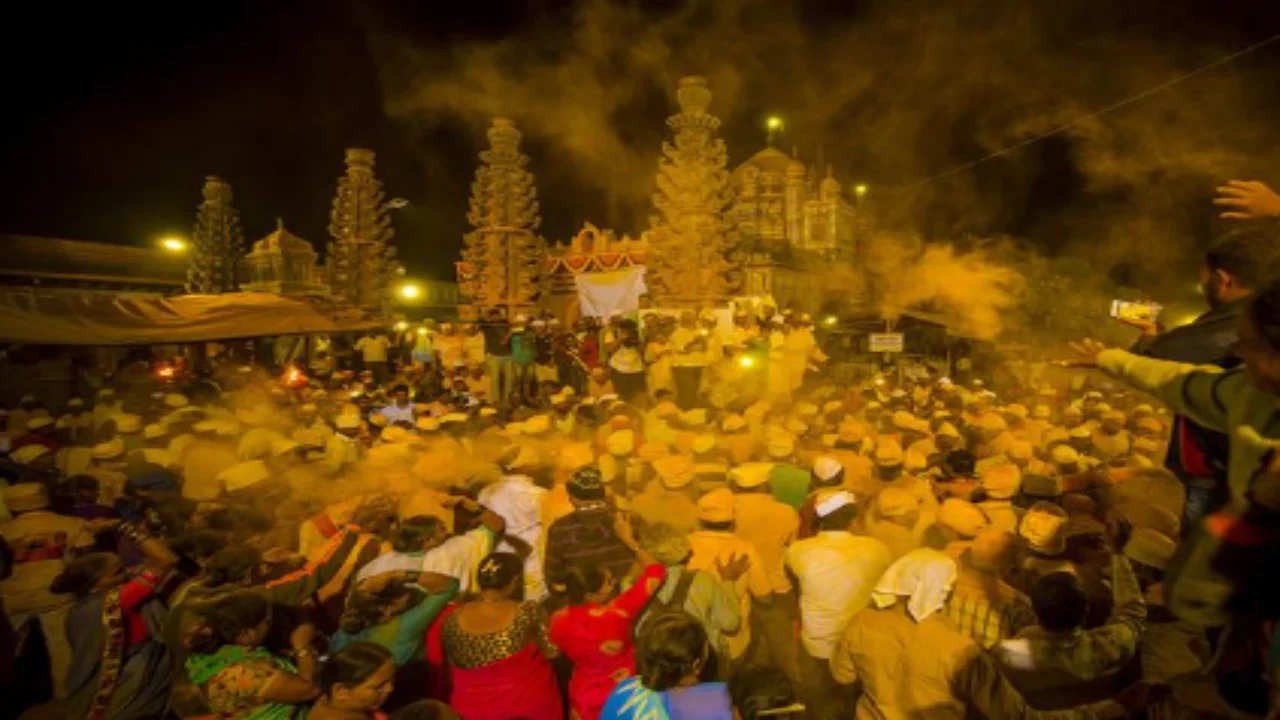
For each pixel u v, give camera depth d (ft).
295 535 18.04
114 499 23.26
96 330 37.81
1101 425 27.27
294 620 14.28
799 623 15.34
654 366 51.85
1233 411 5.93
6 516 19.39
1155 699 10.37
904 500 16.39
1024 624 11.84
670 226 61.16
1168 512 14.83
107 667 13.70
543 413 29.63
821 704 14.23
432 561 14.53
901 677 10.93
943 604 11.30
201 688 11.23
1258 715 6.52
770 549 16.51
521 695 11.80
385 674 10.59
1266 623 6.25
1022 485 17.22
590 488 14.60
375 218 83.82
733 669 14.06
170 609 13.58
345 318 51.34
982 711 10.32
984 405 34.53
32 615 15.35
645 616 12.74
